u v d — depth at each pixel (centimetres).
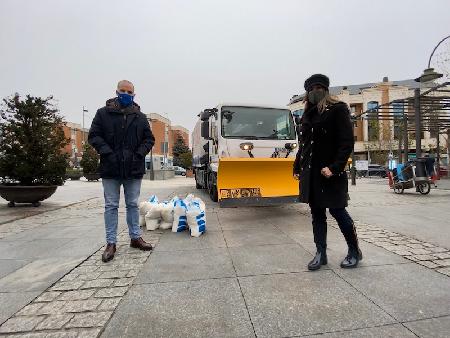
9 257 381
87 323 221
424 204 788
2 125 828
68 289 281
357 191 1183
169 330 210
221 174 628
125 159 384
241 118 776
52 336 205
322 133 315
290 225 550
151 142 409
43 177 848
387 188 1343
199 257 368
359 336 198
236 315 229
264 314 229
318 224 330
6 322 225
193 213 473
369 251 378
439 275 298
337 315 225
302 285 279
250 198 612
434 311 228
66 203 913
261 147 756
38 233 514
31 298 263
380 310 231
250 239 450
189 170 3669
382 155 3962
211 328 212
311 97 324
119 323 221
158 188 1495
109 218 383
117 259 368
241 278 299
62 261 363
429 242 418
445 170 2053
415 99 1182
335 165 298
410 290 265
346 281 287
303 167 327
